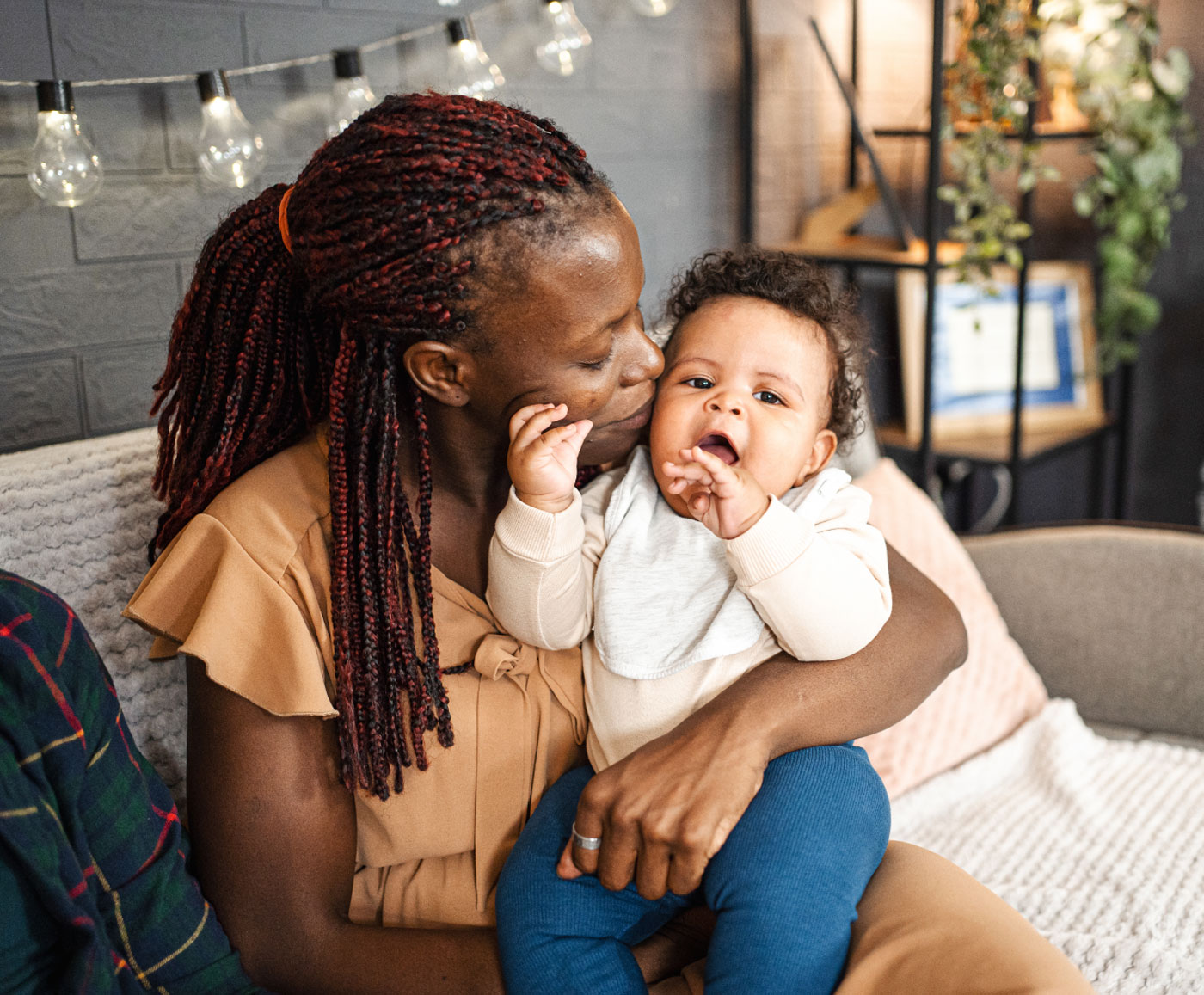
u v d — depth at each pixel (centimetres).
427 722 81
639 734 87
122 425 129
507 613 85
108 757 71
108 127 122
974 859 115
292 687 75
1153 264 253
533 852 83
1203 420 253
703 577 90
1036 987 67
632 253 75
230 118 120
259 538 79
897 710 88
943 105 217
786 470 93
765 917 74
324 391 84
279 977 78
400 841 85
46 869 63
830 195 240
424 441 79
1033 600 151
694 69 201
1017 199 257
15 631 66
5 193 115
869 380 241
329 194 72
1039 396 252
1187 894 107
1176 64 225
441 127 70
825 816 79
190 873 78
